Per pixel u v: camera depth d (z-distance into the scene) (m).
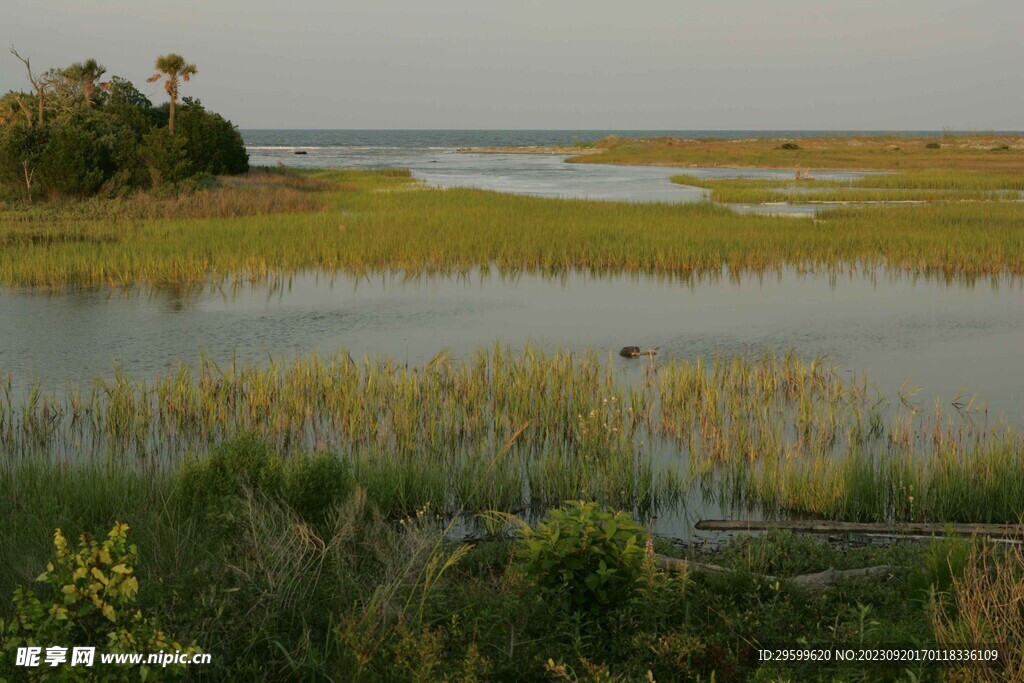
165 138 44.41
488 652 6.12
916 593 6.72
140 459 11.18
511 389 13.09
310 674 5.74
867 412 13.12
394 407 12.57
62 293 22.19
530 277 25.11
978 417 12.91
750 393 13.86
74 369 15.39
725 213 37.78
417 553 6.85
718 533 9.01
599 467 10.31
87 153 40.88
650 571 6.59
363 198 44.50
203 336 17.91
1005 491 9.27
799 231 31.52
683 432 12.20
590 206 40.38
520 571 6.97
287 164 94.50
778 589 6.71
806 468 10.29
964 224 33.06
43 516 8.09
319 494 8.52
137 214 35.53
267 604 6.13
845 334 18.28
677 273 25.77
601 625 6.54
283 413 12.49
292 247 27.42
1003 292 22.81
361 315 19.97
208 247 27.27
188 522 7.82
